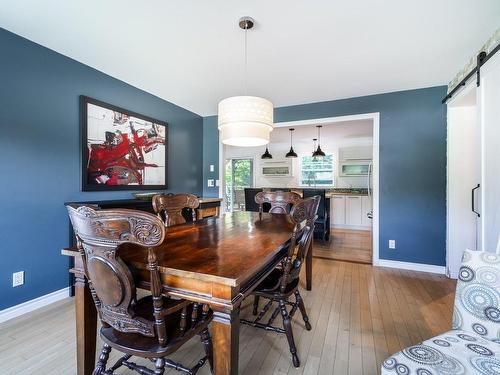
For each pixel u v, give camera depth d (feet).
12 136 6.54
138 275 3.68
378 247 10.85
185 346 5.48
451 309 7.04
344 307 7.16
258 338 5.74
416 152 10.26
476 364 2.89
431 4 5.42
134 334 3.61
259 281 4.01
